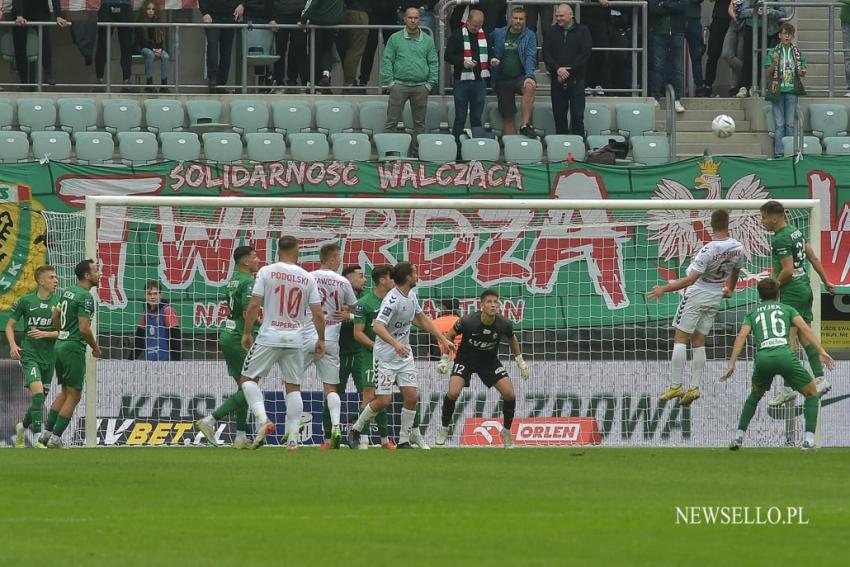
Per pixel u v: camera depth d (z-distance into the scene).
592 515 30.98
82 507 32.12
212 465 42.28
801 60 78.88
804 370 49.69
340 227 63.59
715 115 83.12
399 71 77.06
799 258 52.81
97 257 59.66
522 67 78.56
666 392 54.16
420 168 65.25
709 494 34.94
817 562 25.08
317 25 80.81
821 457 47.06
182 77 90.12
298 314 47.53
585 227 63.09
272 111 79.62
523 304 63.06
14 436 57.72
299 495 34.47
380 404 51.66
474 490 35.59
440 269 63.22
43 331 54.88
